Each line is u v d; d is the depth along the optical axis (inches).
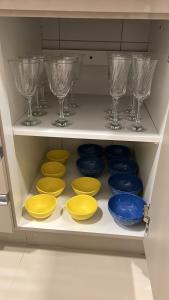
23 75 29.2
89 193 35.9
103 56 39.6
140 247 34.2
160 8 22.2
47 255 34.3
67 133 29.2
